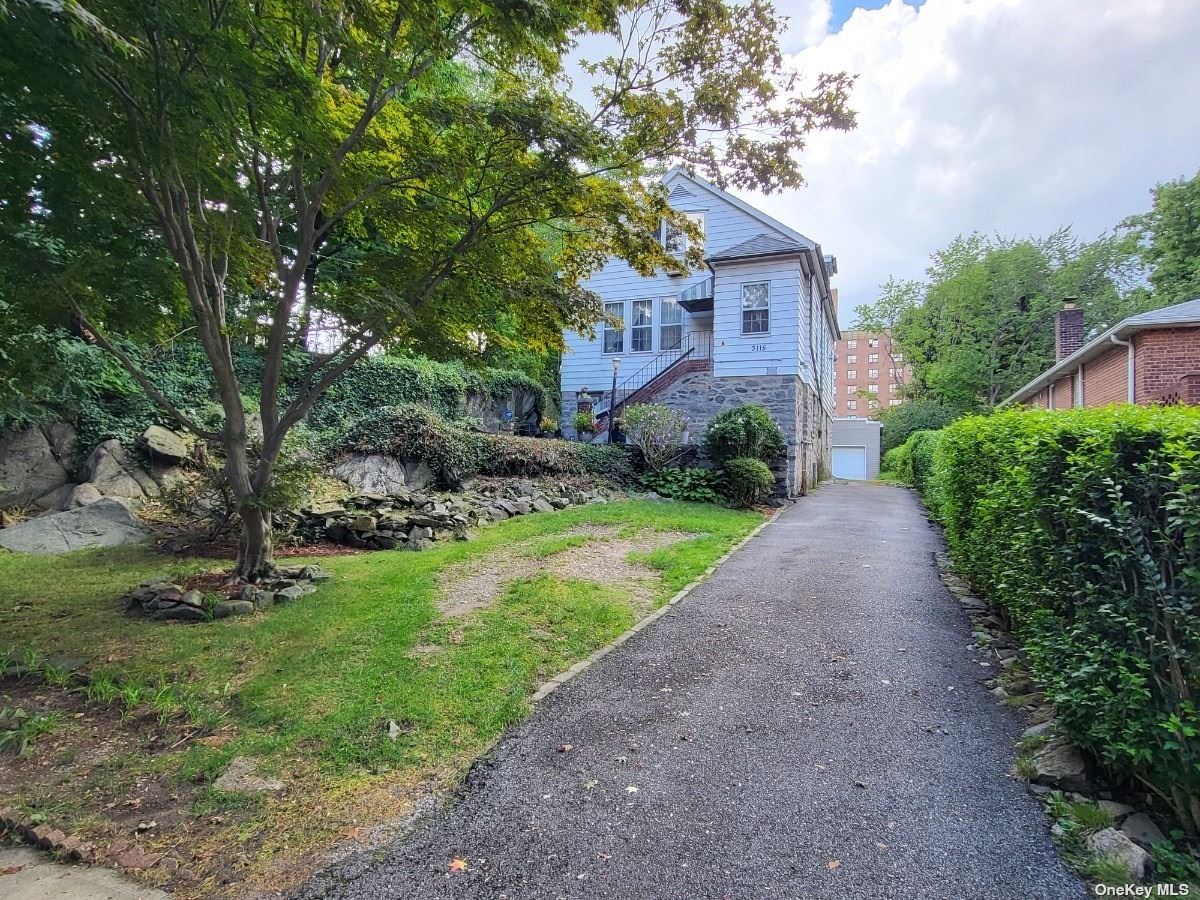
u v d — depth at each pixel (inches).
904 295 1334.9
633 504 446.6
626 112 220.4
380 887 83.0
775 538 341.1
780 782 105.8
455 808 101.1
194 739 124.0
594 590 223.8
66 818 98.8
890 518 429.7
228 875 86.4
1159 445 89.2
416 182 218.8
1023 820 93.2
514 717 131.8
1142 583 90.1
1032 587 124.3
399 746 120.4
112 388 372.5
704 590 230.4
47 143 161.2
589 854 88.5
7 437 334.6
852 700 137.4
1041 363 1086.4
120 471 351.3
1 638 172.7
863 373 2979.8
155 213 189.8
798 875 83.0
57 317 214.4
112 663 157.2
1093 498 95.6
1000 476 172.1
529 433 702.5
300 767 114.0
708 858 86.9
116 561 264.7
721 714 132.4
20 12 109.5
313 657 161.6
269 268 261.1
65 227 184.2
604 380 717.9
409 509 353.4
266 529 235.8
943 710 131.4
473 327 279.3
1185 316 404.5
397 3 175.9
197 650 166.2
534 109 199.5
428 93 237.6
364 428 434.6
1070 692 97.7
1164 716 84.5
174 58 142.3
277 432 231.6
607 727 127.9
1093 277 1075.9
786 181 230.2
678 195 650.8
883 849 87.7
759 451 530.6
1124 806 93.8
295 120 160.9
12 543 280.5
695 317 682.2
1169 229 882.1
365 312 215.2
